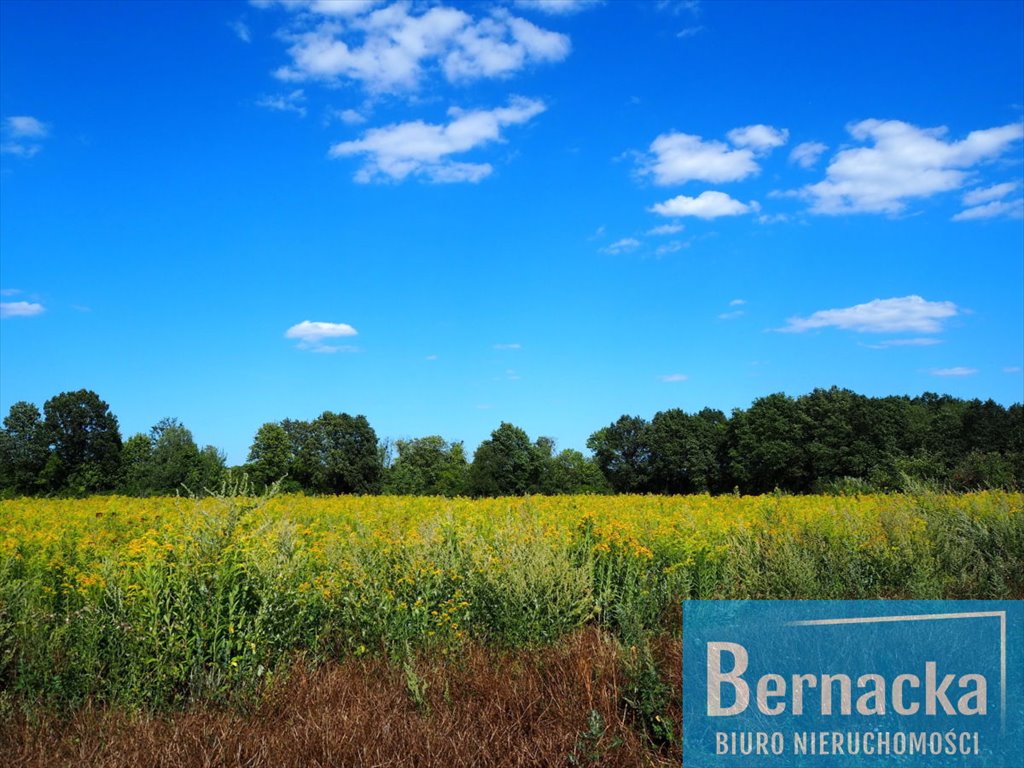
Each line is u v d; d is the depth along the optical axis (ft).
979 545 34.35
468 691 17.47
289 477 197.36
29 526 35.81
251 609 19.19
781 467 192.13
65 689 16.83
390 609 21.22
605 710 15.90
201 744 14.80
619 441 234.17
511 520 33.50
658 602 24.25
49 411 183.42
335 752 14.43
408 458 233.35
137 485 155.02
